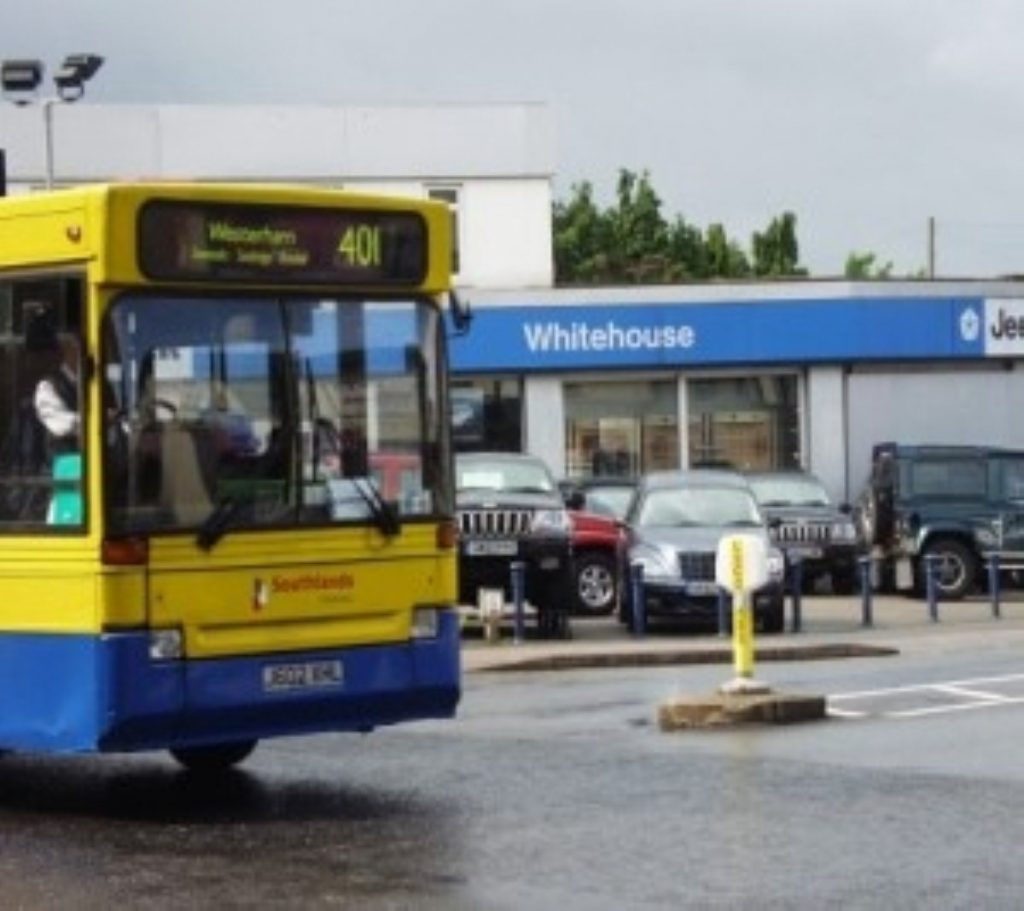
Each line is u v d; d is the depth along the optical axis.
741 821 13.27
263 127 52.28
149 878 11.95
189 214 13.71
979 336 48.91
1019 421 49.44
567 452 48.59
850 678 22.70
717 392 49.00
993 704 19.84
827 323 48.41
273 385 13.98
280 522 13.85
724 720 18.39
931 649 27.22
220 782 15.65
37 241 13.73
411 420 14.56
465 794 14.68
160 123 51.50
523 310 48.06
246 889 11.57
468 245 53.53
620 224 93.94
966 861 11.86
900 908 10.73
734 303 48.41
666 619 31.58
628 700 21.20
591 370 48.44
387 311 14.55
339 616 14.08
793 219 97.06
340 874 11.92
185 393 13.64
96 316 13.39
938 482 39.72
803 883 11.36
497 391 48.56
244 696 13.64
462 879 11.70
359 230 14.43
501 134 53.56
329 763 16.47
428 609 14.51
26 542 13.80
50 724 13.66
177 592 13.45
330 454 14.15
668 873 11.73
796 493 39.84
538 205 53.78
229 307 13.86
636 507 32.53
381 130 53.06
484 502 30.16
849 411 48.78
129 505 13.37
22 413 13.89
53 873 12.13
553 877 11.69
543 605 30.25
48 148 38.91
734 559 19.06
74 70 36.59
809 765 15.66
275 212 14.08
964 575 39.34
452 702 14.66
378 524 14.26
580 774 15.49
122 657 13.27
